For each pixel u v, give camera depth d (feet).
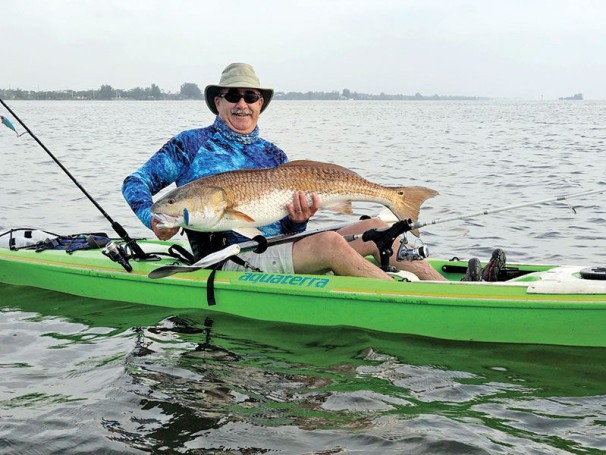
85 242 20.83
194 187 15.92
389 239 16.84
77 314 17.85
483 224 30.58
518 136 106.01
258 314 17.28
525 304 15.33
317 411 12.13
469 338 15.83
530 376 13.80
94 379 13.58
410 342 15.71
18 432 11.41
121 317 17.52
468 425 11.62
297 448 10.87
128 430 11.48
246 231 16.37
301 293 16.71
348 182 16.57
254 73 18.04
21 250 20.70
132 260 18.88
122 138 94.43
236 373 13.84
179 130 116.88
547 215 32.32
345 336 16.07
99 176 48.78
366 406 12.33
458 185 45.44
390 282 16.34
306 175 16.30
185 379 13.53
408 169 56.34
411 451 10.77
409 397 12.75
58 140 88.48
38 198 37.99
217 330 16.49
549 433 11.36
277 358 14.71
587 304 15.02
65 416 11.96
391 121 180.45
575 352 15.08
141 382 13.38
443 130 129.39
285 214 16.42
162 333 16.30
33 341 15.89
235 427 11.54
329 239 16.90
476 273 16.85
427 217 33.45
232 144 18.13
